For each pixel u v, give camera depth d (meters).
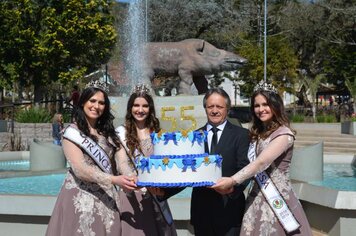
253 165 4.04
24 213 6.23
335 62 32.59
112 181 4.16
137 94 4.70
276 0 36.56
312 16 35.53
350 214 6.20
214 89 4.50
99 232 4.29
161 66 14.47
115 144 4.49
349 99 38.06
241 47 30.70
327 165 12.27
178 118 12.62
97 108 4.38
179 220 6.16
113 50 26.03
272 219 4.18
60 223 4.30
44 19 22.05
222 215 4.37
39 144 10.97
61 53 22.38
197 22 29.94
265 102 4.23
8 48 21.97
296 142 18.47
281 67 30.09
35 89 23.33
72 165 4.26
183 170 3.90
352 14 32.34
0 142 17.28
